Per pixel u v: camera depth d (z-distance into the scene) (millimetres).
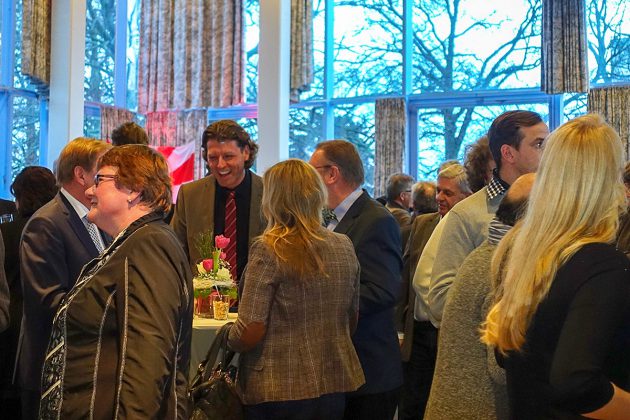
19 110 9727
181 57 10805
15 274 2801
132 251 1617
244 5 10547
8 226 2850
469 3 10016
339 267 2164
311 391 2070
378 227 2457
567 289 1236
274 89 9539
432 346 3191
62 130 9406
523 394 1312
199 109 10930
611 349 1215
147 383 1480
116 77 11398
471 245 2154
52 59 9461
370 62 10414
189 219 3018
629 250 1596
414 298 3229
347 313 2217
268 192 2162
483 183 2570
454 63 10070
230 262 2955
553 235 1292
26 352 2326
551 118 9523
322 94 10578
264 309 2064
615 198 1298
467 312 1653
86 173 2410
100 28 11094
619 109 8984
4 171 9516
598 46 9328
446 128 10078
